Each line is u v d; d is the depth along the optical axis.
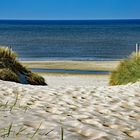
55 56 55.97
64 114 6.29
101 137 4.65
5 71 16.20
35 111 6.36
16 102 7.55
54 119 5.64
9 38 113.31
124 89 10.71
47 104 7.46
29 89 10.02
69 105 7.45
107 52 64.12
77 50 69.12
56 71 31.91
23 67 18.05
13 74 16.36
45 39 108.94
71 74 28.83
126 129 5.41
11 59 17.77
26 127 4.82
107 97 8.86
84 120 5.85
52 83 21.38
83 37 119.94
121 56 55.31
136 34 136.50
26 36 126.19
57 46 80.44
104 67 34.91
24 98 8.23
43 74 28.47
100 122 5.75
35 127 4.90
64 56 55.94
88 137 4.60
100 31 169.62
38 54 59.91
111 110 7.05
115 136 4.81
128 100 8.45
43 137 4.36
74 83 21.70
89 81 22.97
